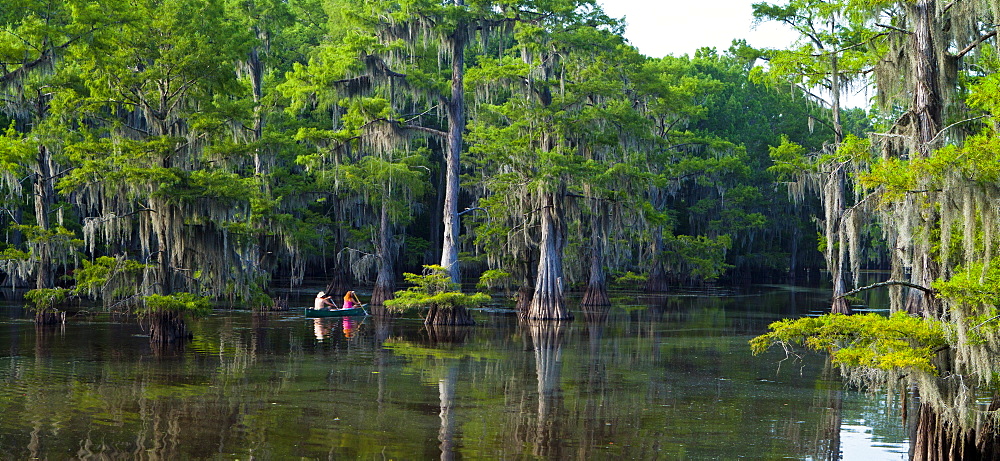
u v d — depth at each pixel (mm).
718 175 69250
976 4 15898
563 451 15531
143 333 31344
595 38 41438
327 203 67250
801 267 93812
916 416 18625
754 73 27375
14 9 30734
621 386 21938
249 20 46594
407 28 38562
